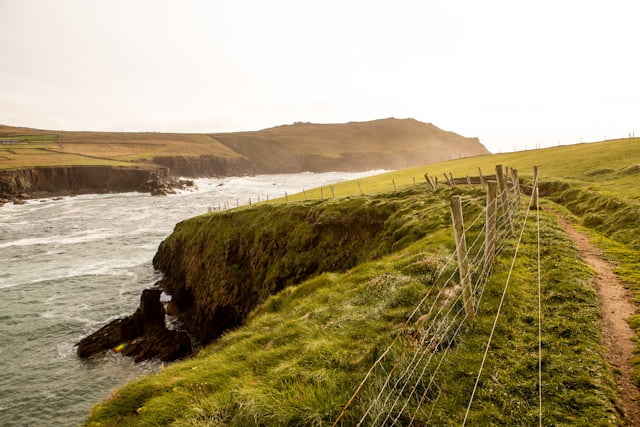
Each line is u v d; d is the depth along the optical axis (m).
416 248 18.02
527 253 14.26
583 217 21.86
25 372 28.22
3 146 190.25
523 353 8.51
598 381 7.26
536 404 7.08
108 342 31.44
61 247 64.31
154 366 28.69
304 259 33.53
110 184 144.75
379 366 8.85
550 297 10.68
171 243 52.00
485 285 11.77
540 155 60.03
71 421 23.17
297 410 7.84
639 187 23.78
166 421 9.07
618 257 13.91
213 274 41.06
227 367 11.08
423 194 33.97
